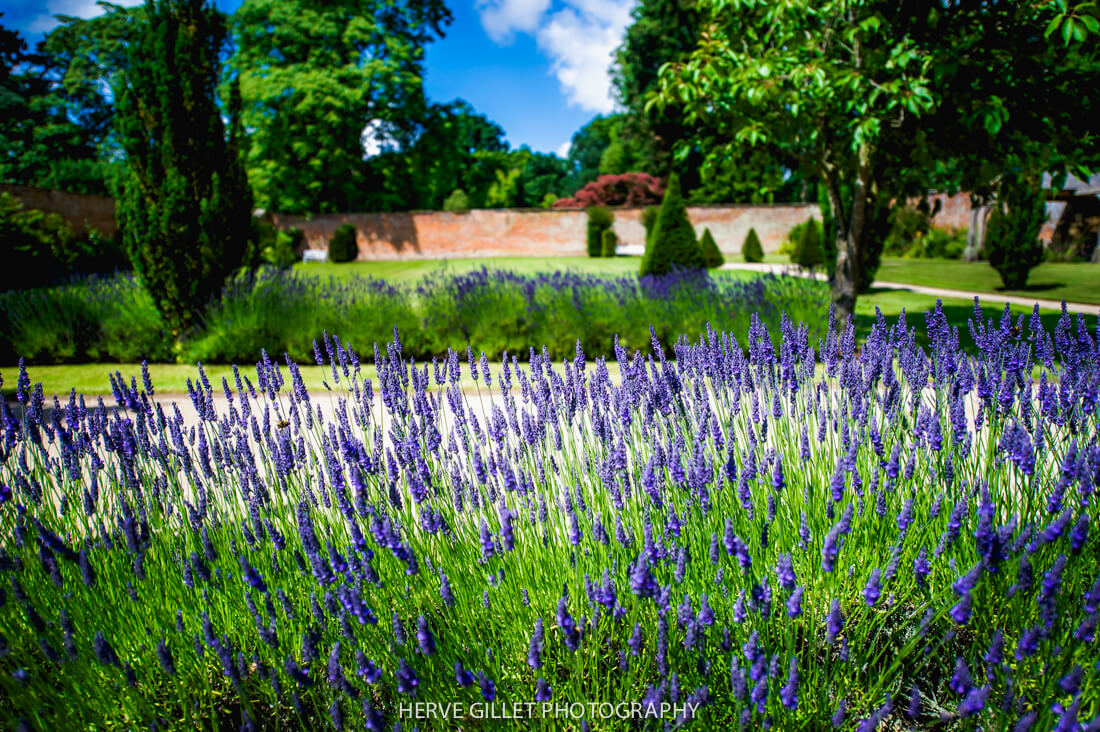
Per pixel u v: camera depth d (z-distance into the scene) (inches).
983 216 902.4
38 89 1095.6
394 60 1120.2
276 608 84.5
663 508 84.5
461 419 108.0
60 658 71.9
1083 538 59.9
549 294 383.2
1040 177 289.1
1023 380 101.7
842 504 95.2
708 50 289.1
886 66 242.2
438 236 1168.2
